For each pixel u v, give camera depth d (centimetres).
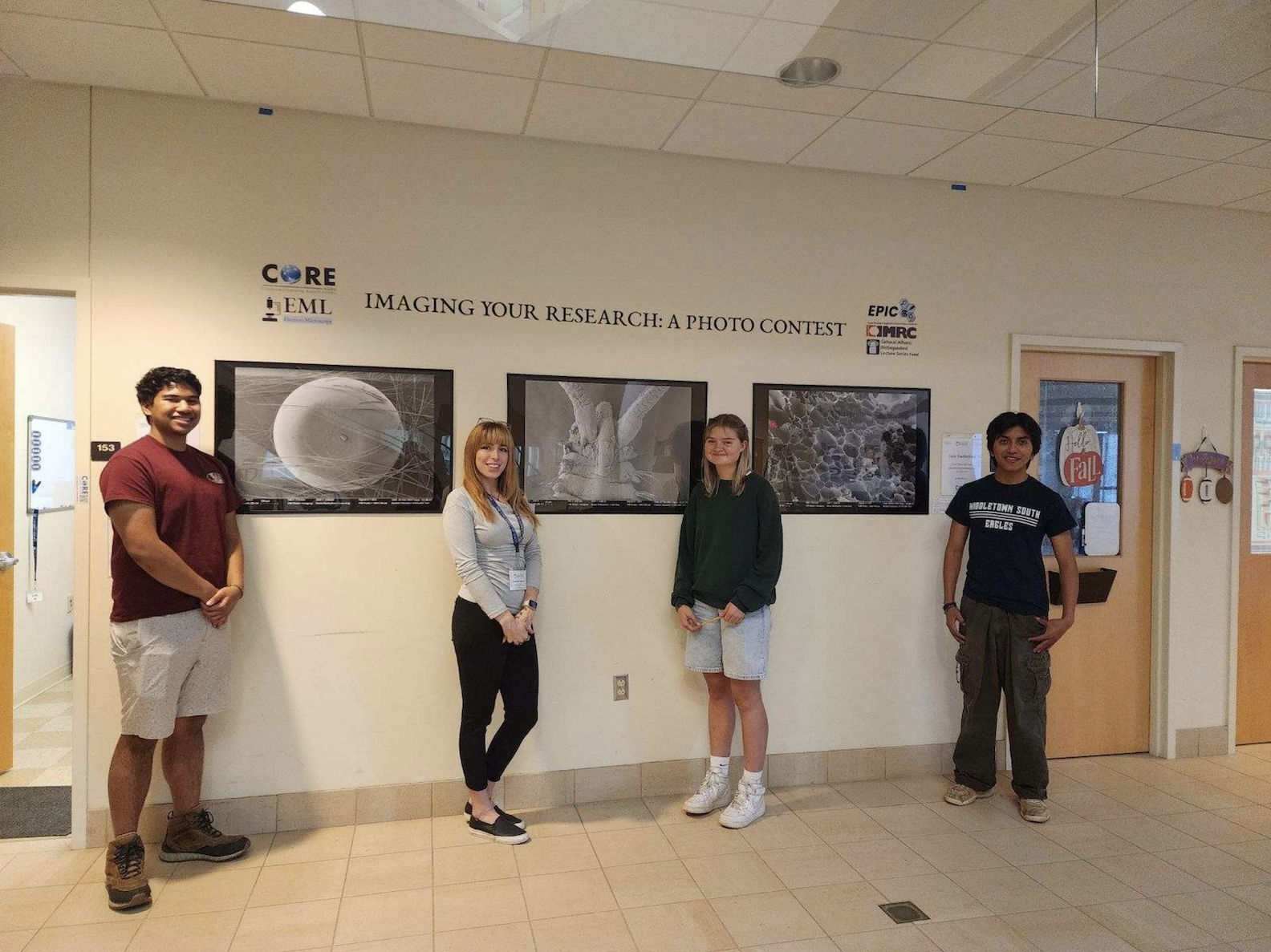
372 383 306
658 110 293
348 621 304
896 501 360
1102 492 391
